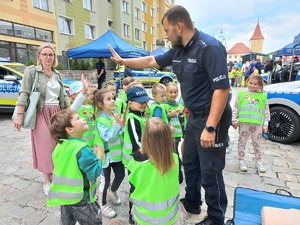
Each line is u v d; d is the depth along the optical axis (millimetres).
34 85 2492
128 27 24703
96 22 19672
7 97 6293
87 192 1594
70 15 16609
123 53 8281
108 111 2303
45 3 14680
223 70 1614
